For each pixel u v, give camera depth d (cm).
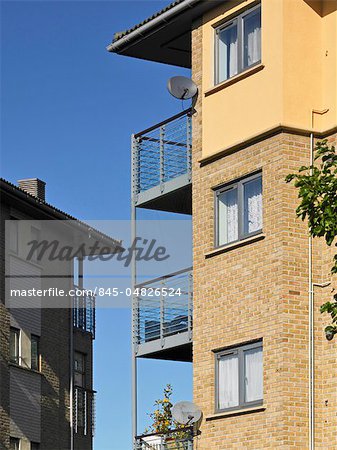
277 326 2378
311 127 2453
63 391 4253
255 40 2564
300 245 2409
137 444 2670
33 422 4047
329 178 2030
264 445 2369
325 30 2486
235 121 2559
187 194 2766
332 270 2003
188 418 2502
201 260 2597
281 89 2448
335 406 2328
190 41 2845
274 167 2438
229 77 2622
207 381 2531
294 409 2345
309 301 2391
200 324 2573
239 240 2512
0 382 3891
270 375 2378
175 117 2764
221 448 2472
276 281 2397
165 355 2795
